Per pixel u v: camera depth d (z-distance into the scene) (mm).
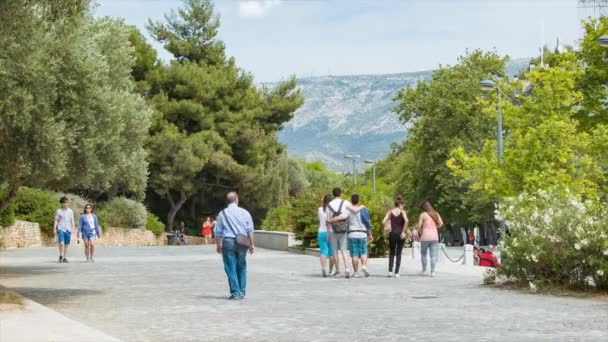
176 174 60906
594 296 15719
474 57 64062
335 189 21734
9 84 13859
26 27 13781
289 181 79750
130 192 60719
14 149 14930
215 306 14211
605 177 38281
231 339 10156
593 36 43312
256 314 12945
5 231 38375
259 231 45406
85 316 12734
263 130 66625
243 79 67875
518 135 39500
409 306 14070
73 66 16453
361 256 21766
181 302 14938
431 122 64812
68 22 15648
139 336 10445
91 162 17609
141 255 35031
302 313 13055
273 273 23328
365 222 21656
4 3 13031
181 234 61375
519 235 17766
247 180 64188
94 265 26938
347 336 10312
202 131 62781
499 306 14008
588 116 43594
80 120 16859
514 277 18344
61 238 28062
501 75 63875
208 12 69500
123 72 26000
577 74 39531
